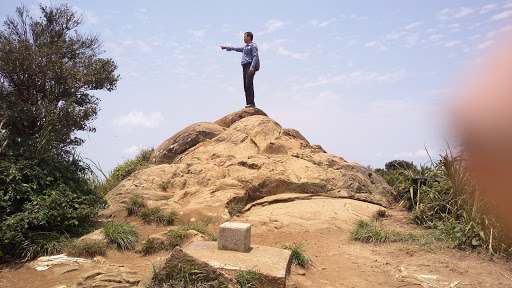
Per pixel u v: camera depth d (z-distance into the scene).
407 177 10.23
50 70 8.95
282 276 4.70
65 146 9.23
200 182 9.99
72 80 9.19
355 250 6.72
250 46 14.27
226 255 5.38
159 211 8.62
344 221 8.27
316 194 9.95
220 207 8.79
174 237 6.86
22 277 5.44
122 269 5.22
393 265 5.88
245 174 10.15
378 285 5.20
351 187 10.27
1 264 5.98
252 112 14.29
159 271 4.55
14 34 9.22
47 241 6.47
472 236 6.34
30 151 7.52
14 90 8.65
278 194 9.88
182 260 4.52
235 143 12.05
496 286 4.92
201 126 13.25
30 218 6.48
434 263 5.78
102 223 8.17
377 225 8.12
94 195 8.24
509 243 5.85
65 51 9.70
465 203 6.96
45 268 5.69
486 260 5.84
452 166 7.21
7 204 6.58
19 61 8.48
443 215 7.73
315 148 12.48
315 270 5.80
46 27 9.62
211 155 11.61
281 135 12.55
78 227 7.39
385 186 11.45
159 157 12.95
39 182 7.28
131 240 6.86
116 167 12.99
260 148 11.67
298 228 7.95
